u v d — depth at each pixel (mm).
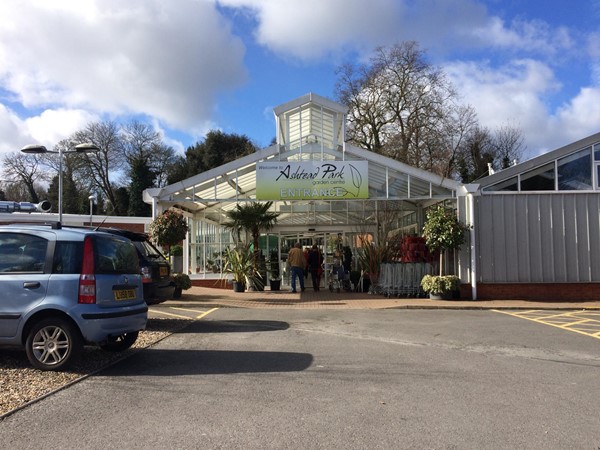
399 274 16609
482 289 15844
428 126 35188
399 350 8070
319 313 12758
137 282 7574
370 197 16125
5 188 59344
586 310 13781
